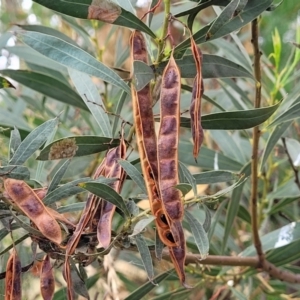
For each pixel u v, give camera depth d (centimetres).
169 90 21
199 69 21
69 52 25
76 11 23
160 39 24
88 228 24
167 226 22
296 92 40
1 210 23
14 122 44
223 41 39
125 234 24
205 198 25
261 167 37
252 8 25
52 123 25
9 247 26
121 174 24
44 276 24
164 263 36
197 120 21
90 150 26
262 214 48
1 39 45
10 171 22
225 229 41
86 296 25
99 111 29
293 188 45
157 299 40
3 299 28
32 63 49
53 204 25
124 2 27
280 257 41
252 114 26
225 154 47
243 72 29
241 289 46
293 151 43
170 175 21
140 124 23
